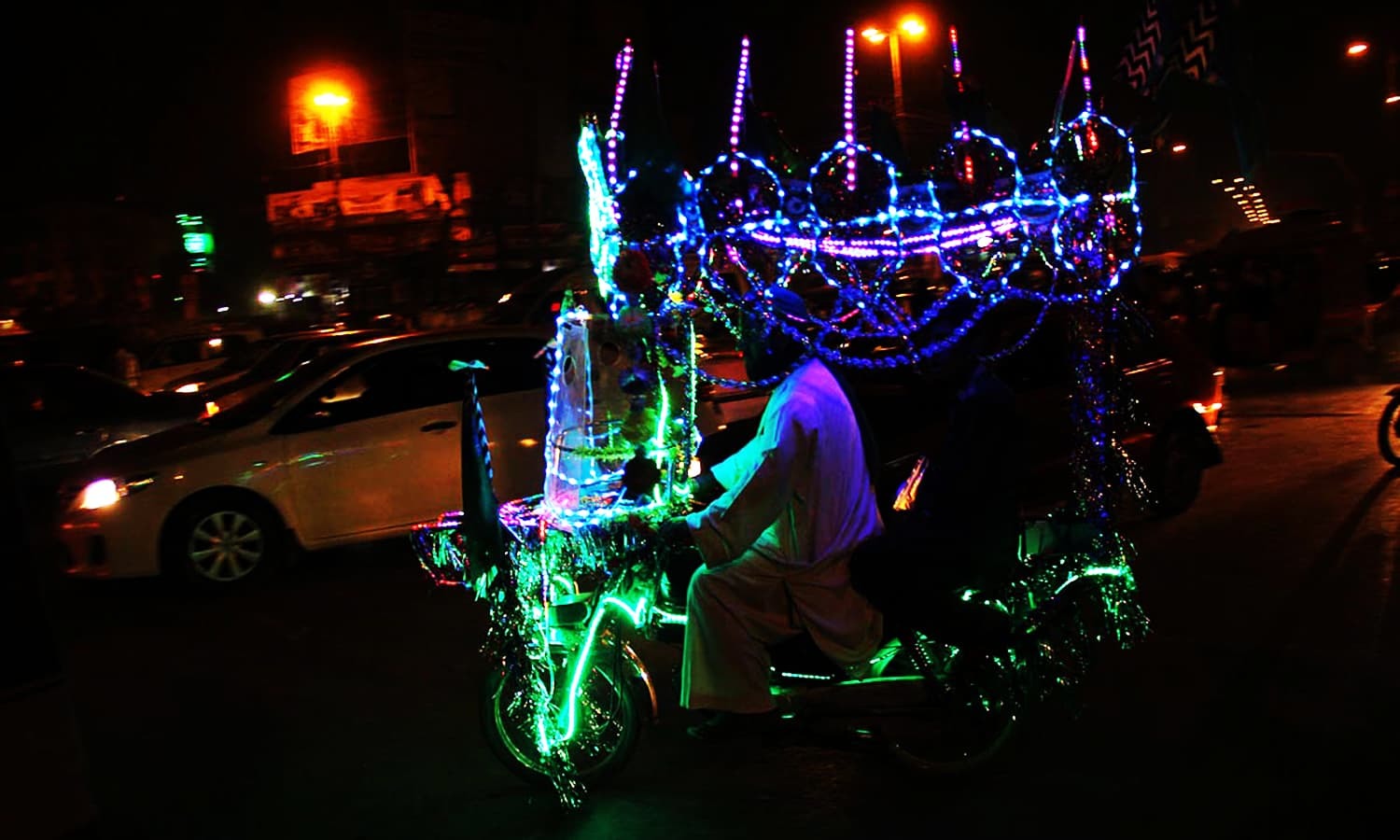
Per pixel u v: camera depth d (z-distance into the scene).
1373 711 4.73
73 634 6.84
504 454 8.12
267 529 7.68
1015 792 4.20
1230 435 11.77
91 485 7.38
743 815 4.12
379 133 28.42
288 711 5.38
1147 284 16.97
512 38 28.66
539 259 25.53
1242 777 4.22
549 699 4.20
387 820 4.22
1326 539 7.37
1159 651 5.56
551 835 4.03
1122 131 4.50
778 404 4.01
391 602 7.18
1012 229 4.46
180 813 4.36
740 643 3.98
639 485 3.94
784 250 4.31
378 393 8.03
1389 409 9.26
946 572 4.02
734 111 4.21
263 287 28.91
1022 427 4.18
